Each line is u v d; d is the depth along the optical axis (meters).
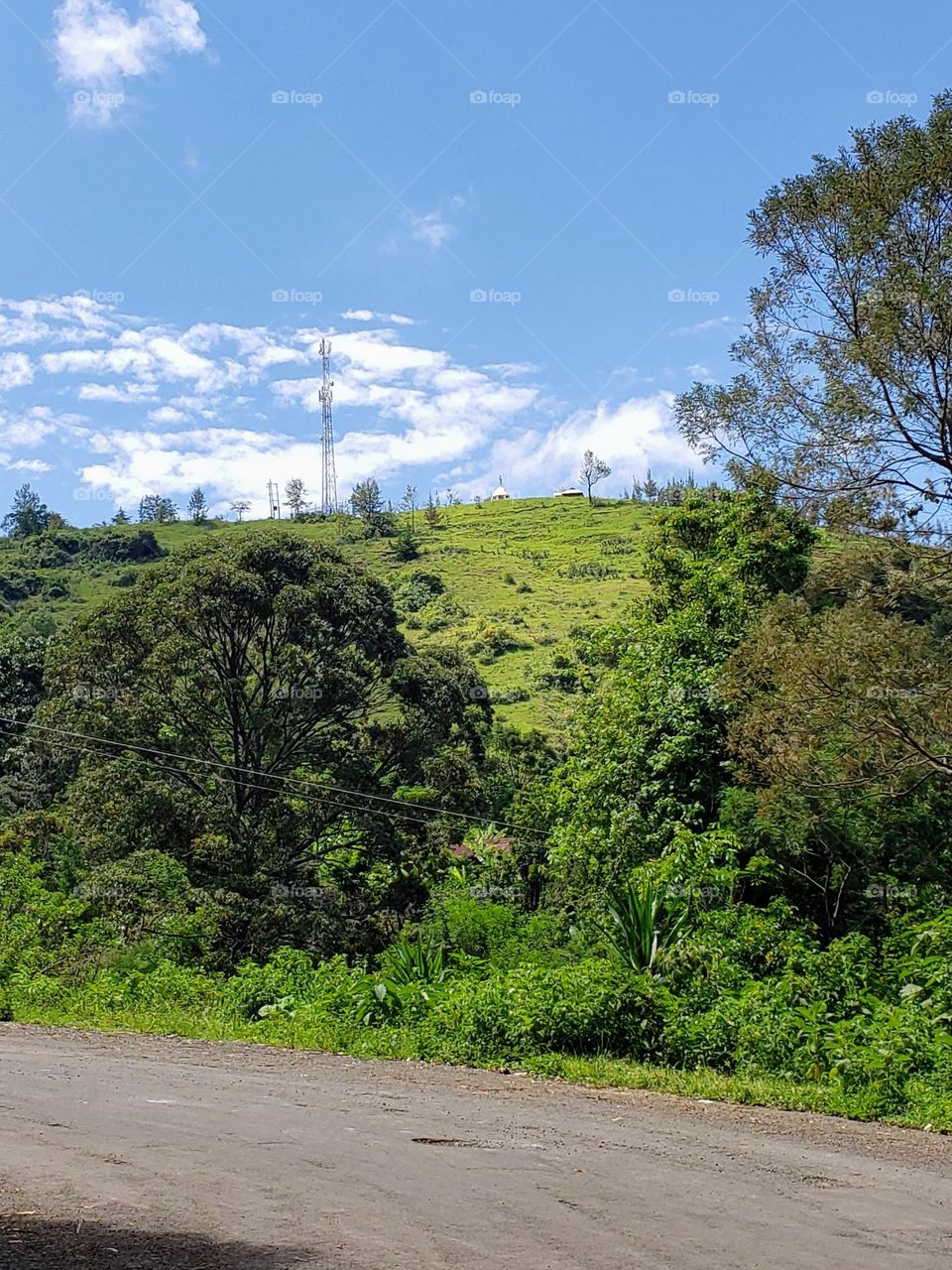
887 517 16.36
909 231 16.14
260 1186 5.90
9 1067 10.33
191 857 32.09
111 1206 5.41
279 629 34.03
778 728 16.61
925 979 15.18
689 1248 5.13
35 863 30.20
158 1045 12.74
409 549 122.38
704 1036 12.73
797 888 21.27
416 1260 4.71
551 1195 6.04
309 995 15.91
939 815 20.41
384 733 35.19
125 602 33.97
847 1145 8.48
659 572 27.52
